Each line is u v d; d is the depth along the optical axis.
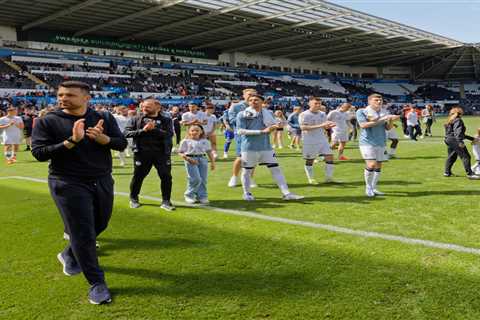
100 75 36.81
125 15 32.31
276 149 15.64
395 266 3.69
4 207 6.29
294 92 50.19
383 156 6.90
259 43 44.69
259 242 4.46
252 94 6.66
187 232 4.91
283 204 6.40
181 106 37.09
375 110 6.72
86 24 34.22
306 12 34.25
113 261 4.03
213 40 42.25
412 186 7.68
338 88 56.91
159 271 3.75
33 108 28.19
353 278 3.46
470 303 2.99
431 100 60.56
